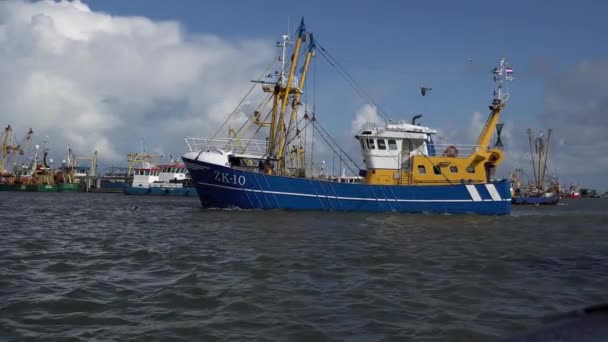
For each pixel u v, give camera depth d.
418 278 13.57
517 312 10.33
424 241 21.75
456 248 19.73
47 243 20.55
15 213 39.69
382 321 9.55
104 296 11.32
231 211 35.22
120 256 17.03
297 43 40.62
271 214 33.25
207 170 36.06
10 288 12.05
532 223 33.31
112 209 45.44
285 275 13.67
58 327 9.05
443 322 9.55
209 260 16.03
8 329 8.88
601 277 14.22
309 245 19.70
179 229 25.70
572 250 20.02
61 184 117.50
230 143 38.56
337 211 35.81
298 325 9.23
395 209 36.25
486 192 37.25
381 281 13.09
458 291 12.09
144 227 27.50
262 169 39.34
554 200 95.06
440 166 38.03
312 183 35.88
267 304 10.65
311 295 11.48
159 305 10.55
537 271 15.01
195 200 70.50
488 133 39.38
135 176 99.31
